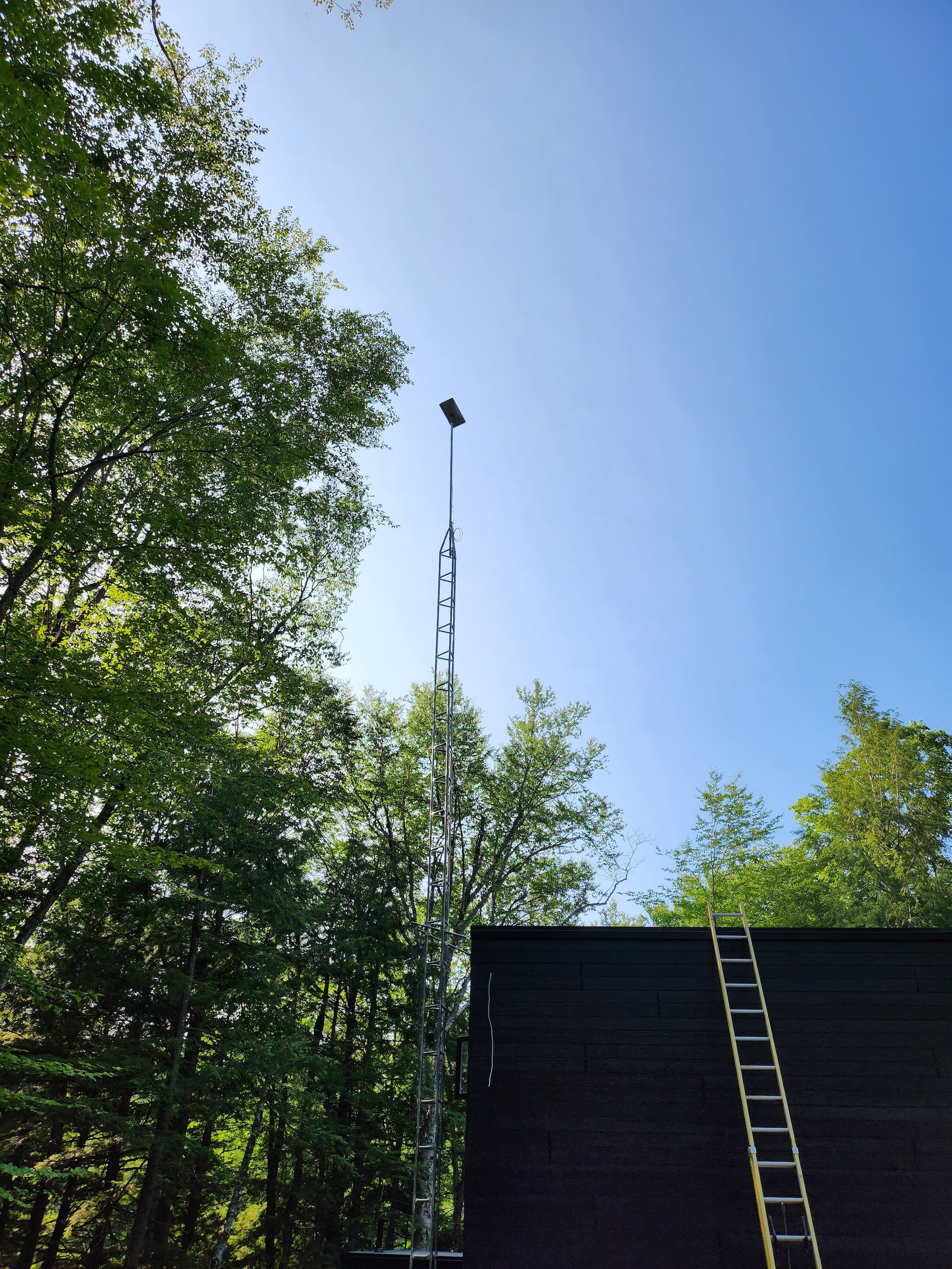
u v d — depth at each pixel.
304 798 16.59
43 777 10.02
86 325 10.66
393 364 17.03
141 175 11.50
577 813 23.33
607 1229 7.03
